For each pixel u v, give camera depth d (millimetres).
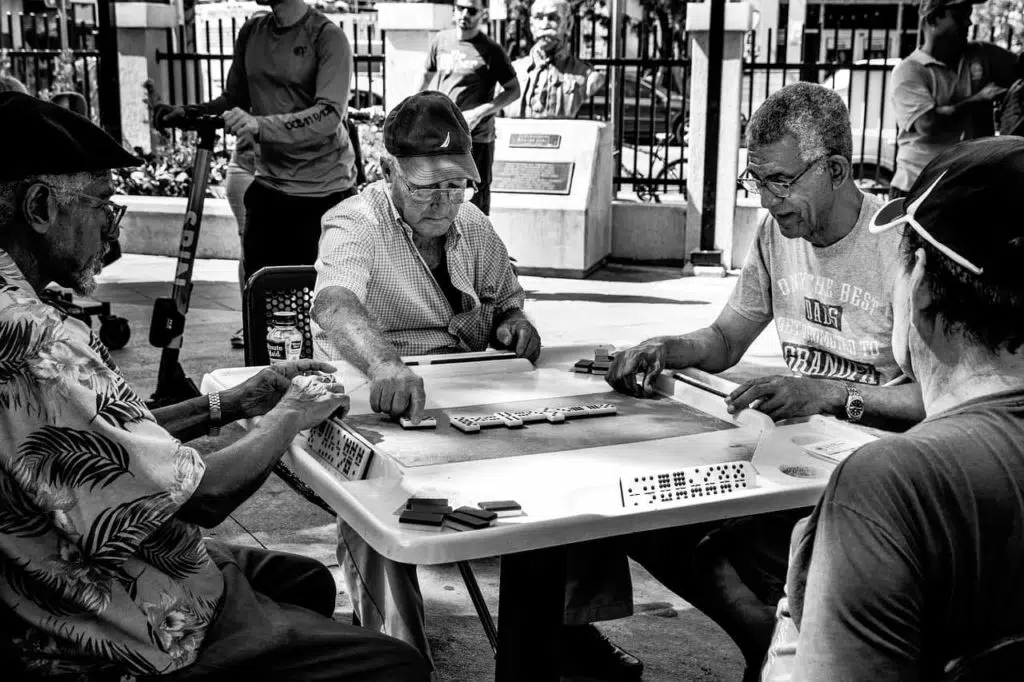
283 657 2094
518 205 9039
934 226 1382
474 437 2477
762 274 3164
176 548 2051
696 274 9266
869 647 1310
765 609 2441
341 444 2381
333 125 5375
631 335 7066
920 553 1313
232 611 2107
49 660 1944
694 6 8953
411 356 3203
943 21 7004
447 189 3084
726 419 2646
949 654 1367
